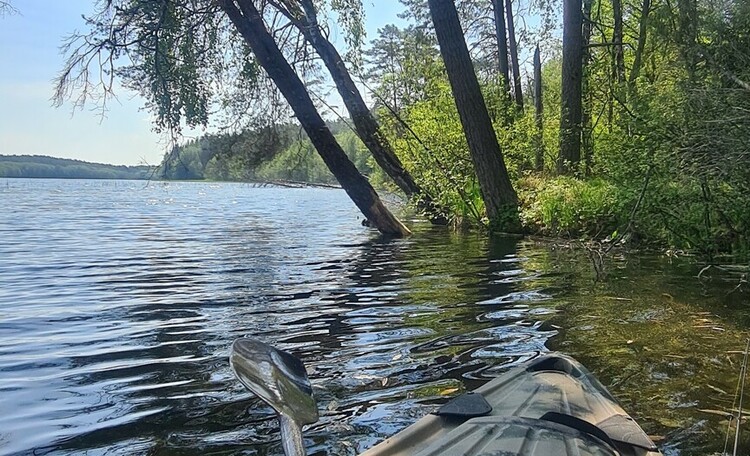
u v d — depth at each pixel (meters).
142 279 7.42
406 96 15.70
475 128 12.08
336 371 3.76
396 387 3.47
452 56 11.82
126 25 11.05
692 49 6.73
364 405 3.21
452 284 6.71
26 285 7.02
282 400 2.11
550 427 2.12
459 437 2.03
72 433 2.96
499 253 9.38
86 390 3.54
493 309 5.37
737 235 7.71
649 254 8.66
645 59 11.54
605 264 7.85
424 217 15.99
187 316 5.36
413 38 17.38
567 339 4.36
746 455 2.66
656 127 7.45
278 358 2.30
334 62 13.68
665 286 6.24
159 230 14.87
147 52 11.27
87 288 6.81
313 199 38.44
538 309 5.32
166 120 11.58
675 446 2.76
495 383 2.69
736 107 5.87
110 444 2.85
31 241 12.09
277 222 17.62
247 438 2.89
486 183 12.33
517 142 14.48
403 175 15.02
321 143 12.38
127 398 3.41
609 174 9.93
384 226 12.92
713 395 3.32
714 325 4.68
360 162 21.12
